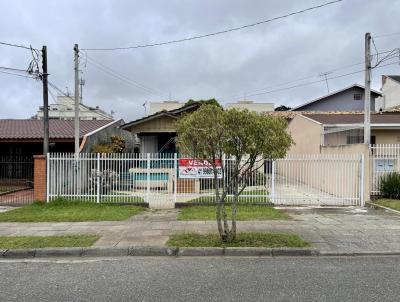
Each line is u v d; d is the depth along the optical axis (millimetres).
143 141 21328
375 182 14547
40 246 8055
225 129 7895
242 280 6074
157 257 7684
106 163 13961
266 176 13742
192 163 13594
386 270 6637
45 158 13695
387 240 8609
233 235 8352
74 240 8508
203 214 11484
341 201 13703
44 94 14508
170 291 5570
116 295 5422
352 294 5398
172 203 13414
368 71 14305
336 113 26828
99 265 7082
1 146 20688
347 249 7945
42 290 5684
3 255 7754
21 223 10422
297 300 5172
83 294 5484
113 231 9438
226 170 13477
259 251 7801
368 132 14258
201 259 7492
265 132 7863
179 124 8391
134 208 12688
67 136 19500
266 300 5176
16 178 20344
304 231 9430
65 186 13766
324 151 19250
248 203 13328
